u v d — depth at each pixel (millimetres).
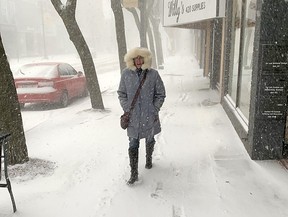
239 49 7406
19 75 11195
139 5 15352
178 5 12734
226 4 9172
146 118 4719
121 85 4762
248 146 5656
